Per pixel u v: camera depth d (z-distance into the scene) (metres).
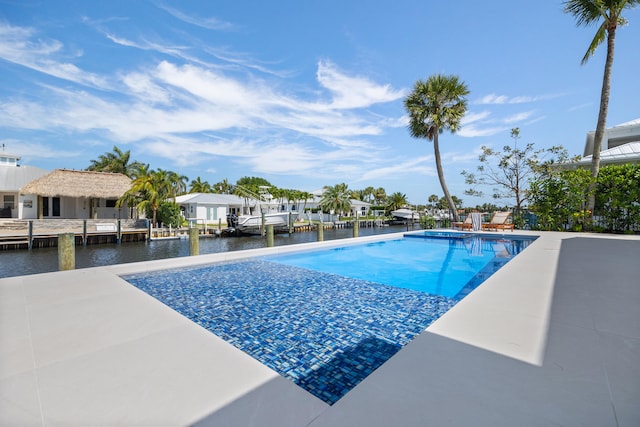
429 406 1.58
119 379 1.99
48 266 14.81
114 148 39.00
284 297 4.67
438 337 2.41
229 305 4.27
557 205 12.92
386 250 9.86
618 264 5.27
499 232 12.82
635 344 2.24
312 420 1.54
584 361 2.01
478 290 3.73
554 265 5.21
